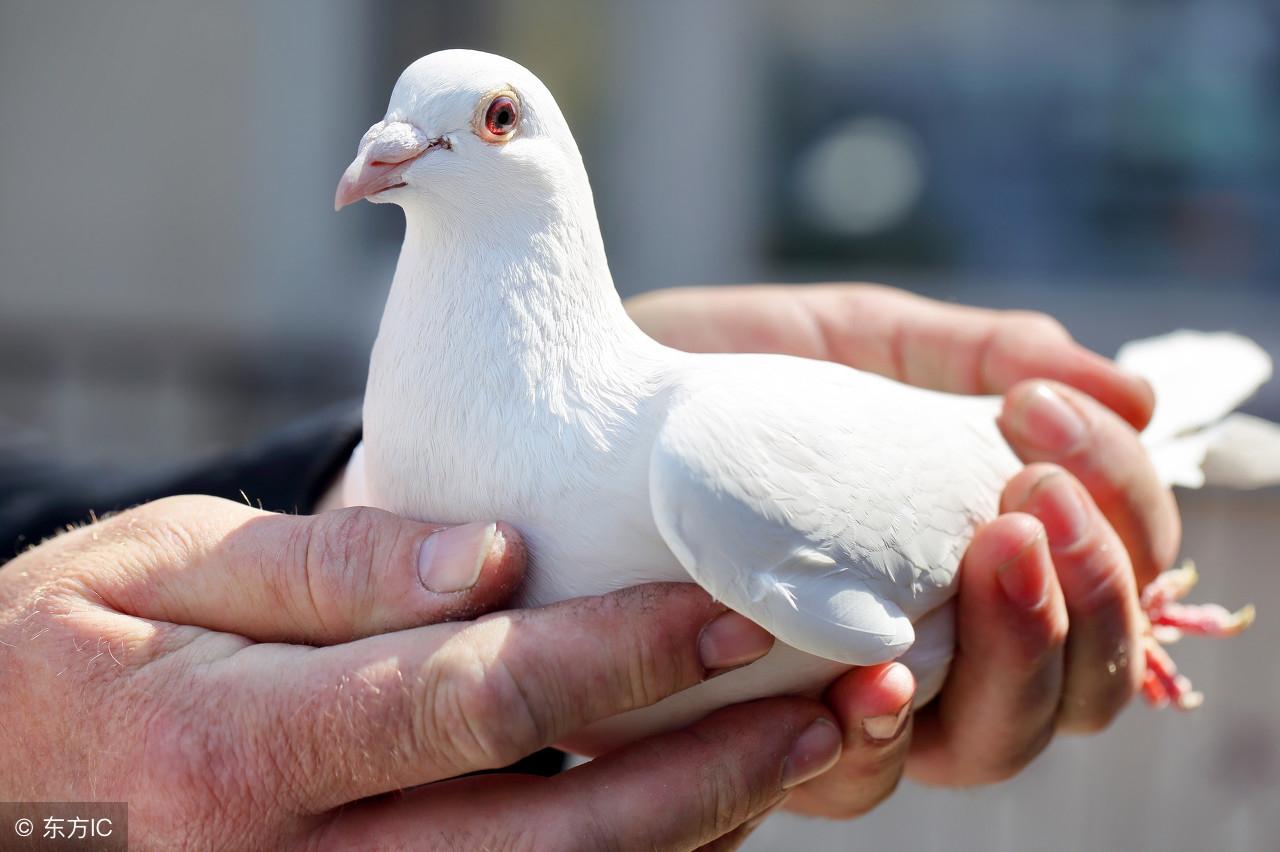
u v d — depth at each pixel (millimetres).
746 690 1626
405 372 1616
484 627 1458
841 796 1856
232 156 6219
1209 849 4824
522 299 1611
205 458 2412
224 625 1570
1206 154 5777
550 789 1531
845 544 1544
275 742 1451
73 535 1686
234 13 6082
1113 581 1873
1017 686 1837
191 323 6289
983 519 1837
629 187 6035
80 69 6176
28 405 6176
